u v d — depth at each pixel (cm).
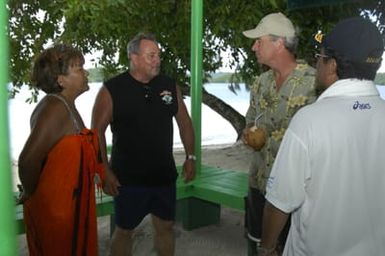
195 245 413
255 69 783
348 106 141
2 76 56
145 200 287
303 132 142
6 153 57
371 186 143
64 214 210
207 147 1015
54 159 209
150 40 275
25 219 224
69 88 221
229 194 389
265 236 159
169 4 695
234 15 671
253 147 245
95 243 226
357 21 143
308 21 650
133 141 278
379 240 146
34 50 783
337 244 145
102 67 791
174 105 291
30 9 791
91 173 219
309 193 146
